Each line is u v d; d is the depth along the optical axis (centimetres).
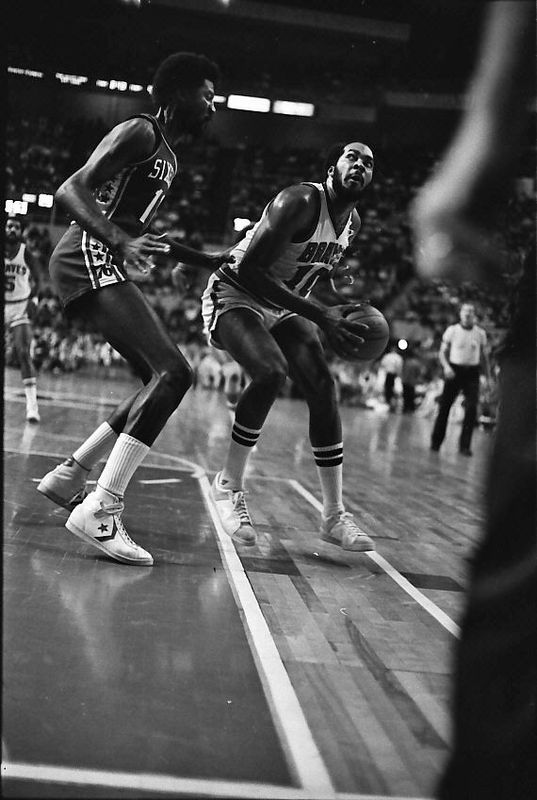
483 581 106
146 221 328
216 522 404
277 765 162
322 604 283
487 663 106
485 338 907
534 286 103
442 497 582
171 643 226
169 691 193
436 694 207
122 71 2147
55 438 620
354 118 2580
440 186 75
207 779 153
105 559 309
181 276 394
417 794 154
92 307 318
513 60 72
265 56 2462
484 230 74
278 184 2625
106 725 171
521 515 104
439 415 937
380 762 167
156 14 2180
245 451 361
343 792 153
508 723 106
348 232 363
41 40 1897
